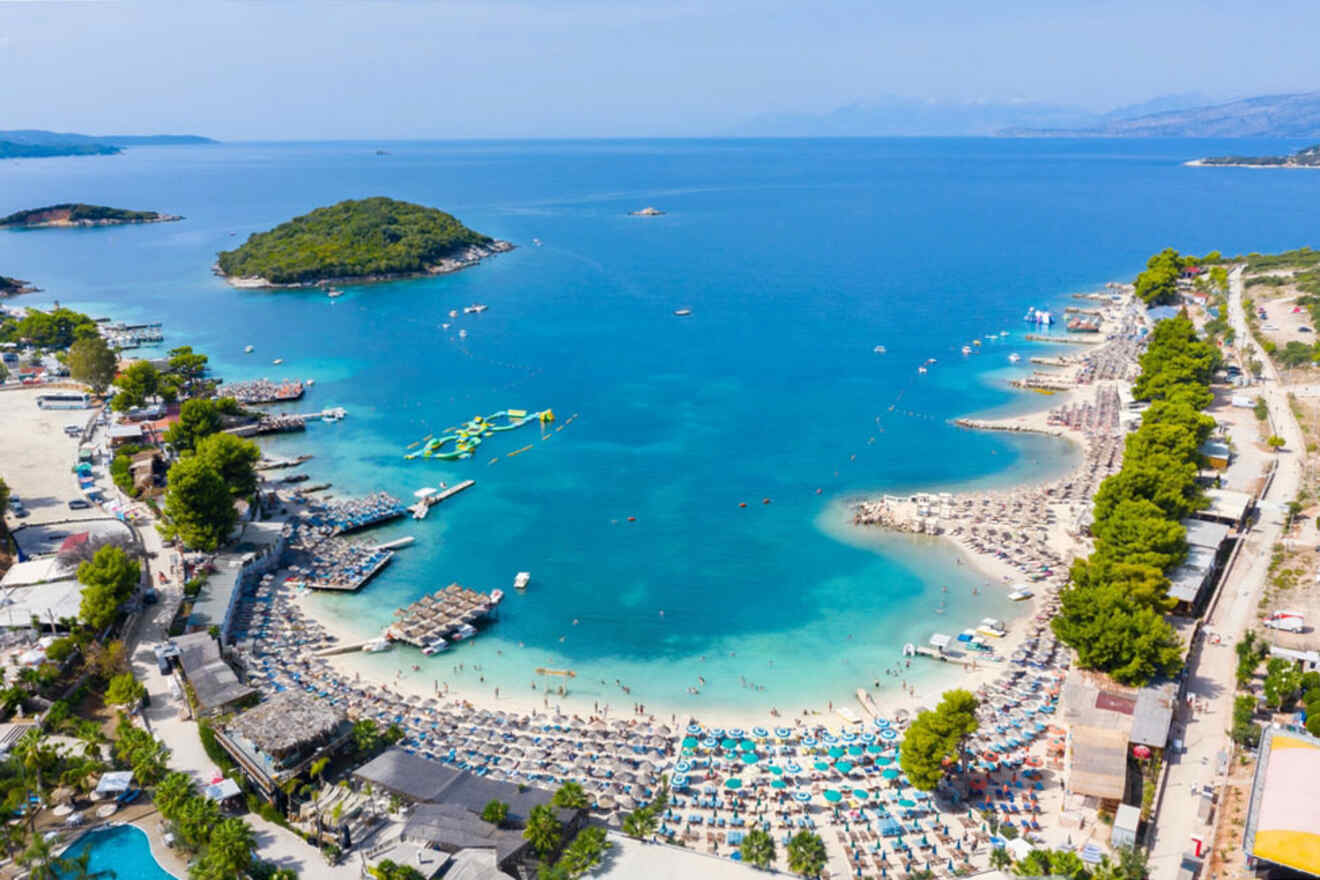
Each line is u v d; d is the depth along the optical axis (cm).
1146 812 9919
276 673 12812
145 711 11681
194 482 15275
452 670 13288
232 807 10175
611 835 9719
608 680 13075
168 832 9544
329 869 9088
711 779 10794
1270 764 9781
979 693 12462
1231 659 12712
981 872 9250
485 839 9219
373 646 13688
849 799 10431
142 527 16838
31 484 18788
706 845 9681
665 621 14675
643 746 11356
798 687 12850
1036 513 17912
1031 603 14912
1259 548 15738
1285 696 11425
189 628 13375
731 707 12400
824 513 18450
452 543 17312
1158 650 11656
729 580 15912
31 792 9888
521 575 15688
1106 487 15875
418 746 11244
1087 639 12050
